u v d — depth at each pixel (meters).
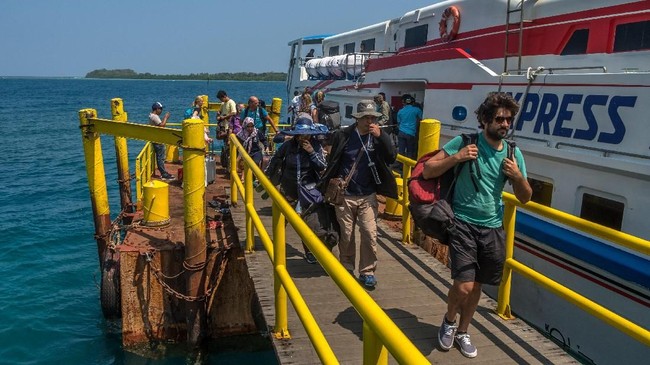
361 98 12.53
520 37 7.27
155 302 7.55
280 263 4.43
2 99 116.25
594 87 5.79
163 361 7.48
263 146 10.48
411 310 5.06
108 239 9.61
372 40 13.75
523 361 4.17
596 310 3.77
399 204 8.30
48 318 9.45
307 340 4.46
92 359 7.98
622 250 5.51
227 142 13.13
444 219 3.76
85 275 11.75
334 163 5.30
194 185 7.08
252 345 7.70
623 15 6.32
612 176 5.58
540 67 6.86
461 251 3.84
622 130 5.47
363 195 5.35
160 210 8.53
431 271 6.01
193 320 7.37
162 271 7.51
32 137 41.47
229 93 146.50
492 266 3.92
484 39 8.27
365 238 5.41
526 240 6.74
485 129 3.73
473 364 4.12
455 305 4.06
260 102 11.62
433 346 4.39
